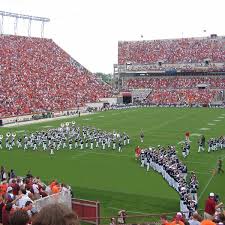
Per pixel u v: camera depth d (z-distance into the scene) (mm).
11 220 3906
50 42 91938
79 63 93750
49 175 28016
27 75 74250
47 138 39688
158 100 90125
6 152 37094
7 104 62562
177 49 99750
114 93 89625
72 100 75688
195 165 30781
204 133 46906
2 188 15484
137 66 98938
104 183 25703
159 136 45031
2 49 77438
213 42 98750
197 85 92125
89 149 38250
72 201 18031
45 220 2900
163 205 21125
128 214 19672
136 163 32062
